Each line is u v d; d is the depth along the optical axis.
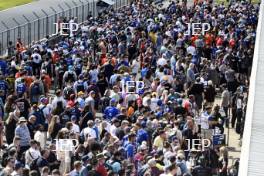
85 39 96.00
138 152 53.66
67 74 77.69
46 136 61.34
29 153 51.53
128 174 49.78
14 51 95.31
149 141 57.84
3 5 147.75
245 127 42.69
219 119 65.44
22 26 111.56
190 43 98.62
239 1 137.88
